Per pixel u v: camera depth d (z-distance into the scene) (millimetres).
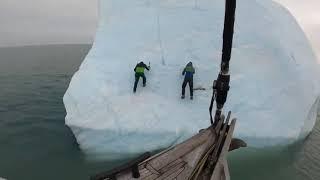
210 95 11984
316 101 12609
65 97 11922
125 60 12891
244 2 13633
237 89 12117
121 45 13203
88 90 12039
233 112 11781
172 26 13406
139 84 12352
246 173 10469
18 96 19859
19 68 32375
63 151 12000
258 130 11445
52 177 10070
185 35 13195
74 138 13266
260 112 11781
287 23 13719
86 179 9969
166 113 11602
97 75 12477
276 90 12078
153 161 4633
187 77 11633
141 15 13711
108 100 11859
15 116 15922
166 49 13008
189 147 4762
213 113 11516
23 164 10953
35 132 13867
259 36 13000
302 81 12102
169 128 11234
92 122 11234
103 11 13984
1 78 26109
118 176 4375
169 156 4699
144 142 11430
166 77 12523
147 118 11422
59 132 13930
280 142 11664
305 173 10477
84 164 10953
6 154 11695
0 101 18594
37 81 24875
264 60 12641
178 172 4492
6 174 10227
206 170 4605
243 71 12430
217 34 13047
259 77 12297
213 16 13375
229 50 3861
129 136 11312
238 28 13188
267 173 10492
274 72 12398
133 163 4391
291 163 11180
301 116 11734
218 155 4621
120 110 11586
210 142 4730
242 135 11375
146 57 12906
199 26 13297
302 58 12703
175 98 12086
